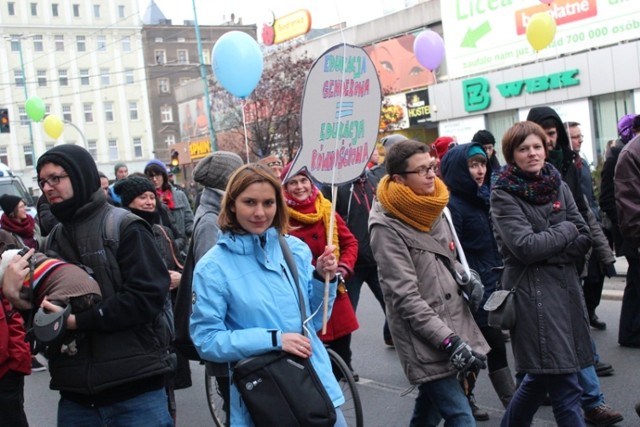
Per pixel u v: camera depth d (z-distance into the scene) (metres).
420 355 3.97
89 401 3.51
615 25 21.08
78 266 3.49
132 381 3.49
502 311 4.17
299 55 34.22
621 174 5.18
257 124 31.08
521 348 4.16
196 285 3.19
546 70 22.66
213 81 37.38
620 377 6.23
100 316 3.35
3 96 71.38
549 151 5.81
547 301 4.11
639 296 6.93
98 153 74.38
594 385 5.01
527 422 4.35
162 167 9.81
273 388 3.01
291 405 3.01
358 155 3.93
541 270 4.14
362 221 7.04
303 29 34.81
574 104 22.11
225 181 4.96
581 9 21.97
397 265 4.02
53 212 3.54
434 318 3.92
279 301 3.21
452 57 26.83
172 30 76.19
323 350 3.39
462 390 4.01
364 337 8.77
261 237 3.26
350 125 3.91
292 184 5.63
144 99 75.88
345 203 7.04
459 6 26.20
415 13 29.45
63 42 73.62
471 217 5.39
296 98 30.14
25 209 8.99
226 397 4.68
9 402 4.49
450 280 4.12
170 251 6.15
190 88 49.53
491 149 7.06
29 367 4.55
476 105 25.27
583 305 4.23
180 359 5.95
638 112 20.47
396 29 30.52
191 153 46.53
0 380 4.46
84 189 3.52
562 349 4.07
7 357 4.43
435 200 4.05
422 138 29.77
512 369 6.80
